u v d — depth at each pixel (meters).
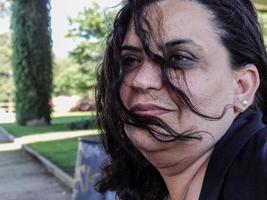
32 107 23.30
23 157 12.87
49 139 15.73
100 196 3.74
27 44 23.38
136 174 1.44
